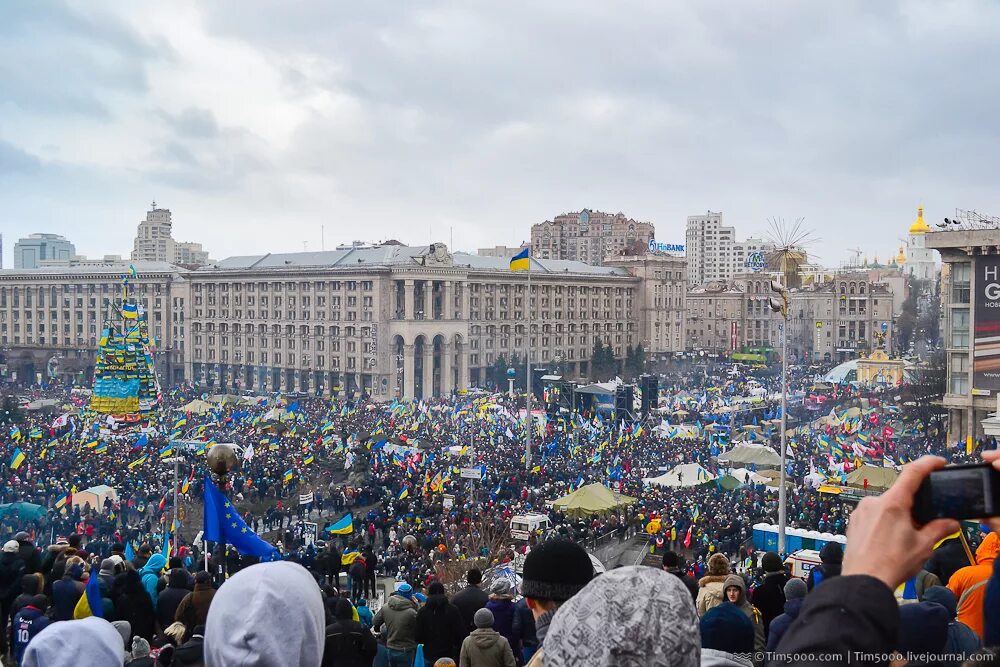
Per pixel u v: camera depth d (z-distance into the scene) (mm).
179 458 79062
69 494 63438
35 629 17500
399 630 19344
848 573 3418
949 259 99688
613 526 60000
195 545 54156
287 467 81188
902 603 9172
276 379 187750
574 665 3957
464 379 181625
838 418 110500
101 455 81188
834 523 56031
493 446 93062
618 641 3922
